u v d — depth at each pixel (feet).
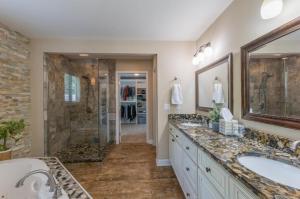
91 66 15.76
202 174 5.35
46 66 11.25
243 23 6.36
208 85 9.44
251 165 4.21
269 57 5.13
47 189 4.51
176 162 9.15
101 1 6.87
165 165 11.46
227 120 6.54
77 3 7.00
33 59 10.78
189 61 11.52
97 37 10.80
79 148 15.01
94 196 7.98
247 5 6.13
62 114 14.65
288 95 4.48
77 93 15.97
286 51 4.53
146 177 9.80
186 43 11.51
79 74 15.85
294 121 4.33
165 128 11.51
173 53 11.46
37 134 10.89
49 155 11.87
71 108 16.02
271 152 4.45
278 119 4.81
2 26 8.71
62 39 10.91
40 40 10.80
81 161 12.07
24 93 10.24
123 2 6.94
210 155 4.49
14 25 8.95
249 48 5.97
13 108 9.36
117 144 16.30
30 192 5.33
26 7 7.27
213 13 7.93
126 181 9.36
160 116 11.51
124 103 27.94
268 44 5.16
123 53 11.26
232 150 4.65
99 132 15.49
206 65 9.76
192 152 6.32
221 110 7.08
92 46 11.07
